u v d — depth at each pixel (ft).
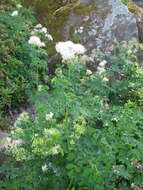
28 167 8.82
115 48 17.19
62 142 8.66
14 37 16.07
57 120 9.62
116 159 9.39
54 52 17.78
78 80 12.53
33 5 20.51
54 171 8.57
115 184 9.14
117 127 9.98
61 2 20.36
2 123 13.28
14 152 8.63
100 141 8.90
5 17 16.03
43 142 8.21
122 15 19.19
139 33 20.49
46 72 16.61
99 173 8.24
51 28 19.21
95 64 16.69
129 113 11.05
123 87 14.21
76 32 17.33
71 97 9.48
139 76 14.73
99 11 19.29
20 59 15.83
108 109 11.51
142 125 10.72
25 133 8.92
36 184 8.80
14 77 15.20
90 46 18.24
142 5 28.40
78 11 19.40
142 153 9.17
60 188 8.73
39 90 10.94
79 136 8.59
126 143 9.16
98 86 12.88
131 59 16.87
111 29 18.76
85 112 9.25
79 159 8.48
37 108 9.46
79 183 8.39
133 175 9.22
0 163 10.41
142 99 14.08
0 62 14.87
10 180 9.32
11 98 14.62
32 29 18.26
